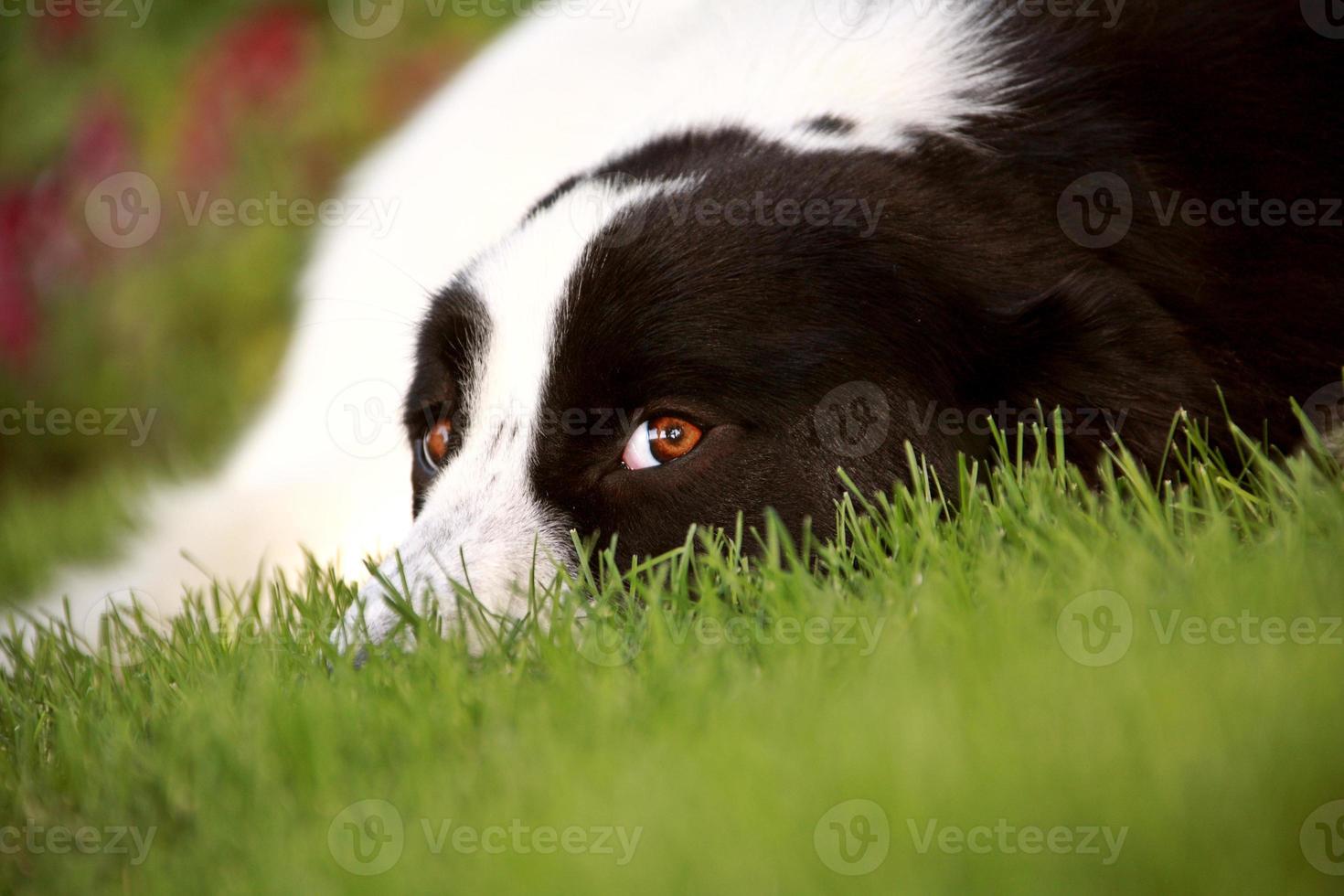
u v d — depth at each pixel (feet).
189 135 41.68
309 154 41.55
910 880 9.57
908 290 16.76
